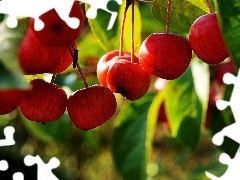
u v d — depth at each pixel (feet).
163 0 1.19
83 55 1.81
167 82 1.53
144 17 1.61
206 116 1.66
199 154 3.09
